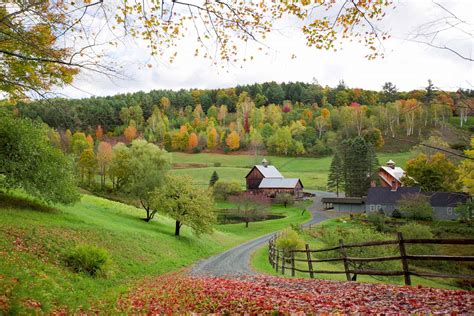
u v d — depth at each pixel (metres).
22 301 7.45
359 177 87.00
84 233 23.19
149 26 6.76
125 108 159.00
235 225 66.44
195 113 185.25
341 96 188.50
